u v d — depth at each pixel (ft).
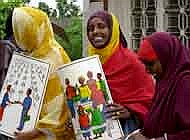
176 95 11.71
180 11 24.07
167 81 12.01
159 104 12.05
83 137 13.08
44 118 13.91
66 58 14.25
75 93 13.07
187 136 11.46
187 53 12.18
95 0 23.95
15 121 14.07
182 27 24.07
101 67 13.26
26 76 14.07
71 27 31.35
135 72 13.94
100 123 13.04
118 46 14.24
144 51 12.28
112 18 14.23
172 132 11.82
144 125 12.45
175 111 11.64
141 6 24.41
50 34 14.37
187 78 11.69
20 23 14.02
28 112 13.94
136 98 13.84
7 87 14.32
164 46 12.10
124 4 24.27
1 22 22.81
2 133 14.25
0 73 16.07
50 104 13.89
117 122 13.37
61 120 13.87
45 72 13.88
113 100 13.94
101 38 14.06
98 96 13.10
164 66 12.11
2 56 16.03
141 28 24.43
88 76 13.11
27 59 14.14
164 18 24.11
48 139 14.02
